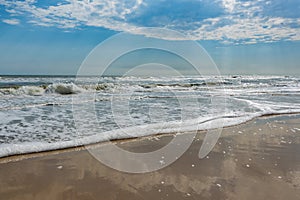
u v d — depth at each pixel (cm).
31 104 854
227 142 439
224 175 297
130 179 282
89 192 250
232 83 2798
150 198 240
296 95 1473
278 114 755
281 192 256
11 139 415
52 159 338
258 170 313
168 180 282
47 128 499
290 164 337
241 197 244
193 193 251
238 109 822
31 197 237
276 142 445
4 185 258
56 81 2034
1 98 1061
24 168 304
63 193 247
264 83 2995
